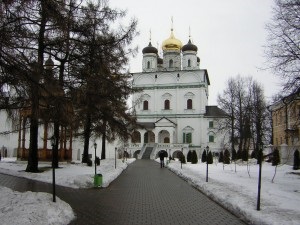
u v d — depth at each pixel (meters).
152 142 78.12
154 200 15.09
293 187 18.41
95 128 32.91
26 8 12.45
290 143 40.59
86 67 20.00
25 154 33.25
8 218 9.48
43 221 9.67
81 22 19.08
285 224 9.76
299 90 20.20
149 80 81.44
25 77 12.04
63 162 31.55
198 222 11.07
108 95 24.81
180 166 37.19
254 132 54.03
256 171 28.95
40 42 18.25
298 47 20.94
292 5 21.03
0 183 18.12
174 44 86.31
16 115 14.32
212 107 80.38
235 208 12.55
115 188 18.81
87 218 11.20
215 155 75.62
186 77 79.88
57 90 15.34
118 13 22.95
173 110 79.69
